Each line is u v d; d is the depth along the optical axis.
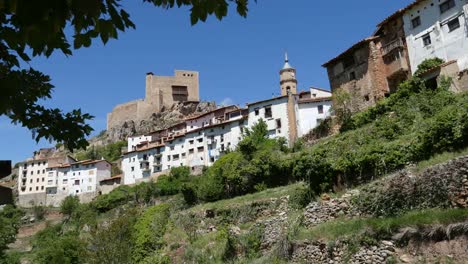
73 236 62.72
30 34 3.31
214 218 36.97
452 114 22.36
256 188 39.78
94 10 3.34
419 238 17.00
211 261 28.52
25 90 6.03
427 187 18.88
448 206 17.88
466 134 21.16
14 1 3.14
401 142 25.53
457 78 35.09
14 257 58.25
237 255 27.33
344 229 20.58
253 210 33.62
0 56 4.89
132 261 39.03
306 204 28.09
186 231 37.59
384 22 46.22
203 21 4.20
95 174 106.31
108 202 77.88
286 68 100.62
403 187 19.86
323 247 20.84
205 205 41.78
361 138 32.62
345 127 41.94
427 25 41.56
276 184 39.16
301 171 30.00
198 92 146.12
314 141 47.59
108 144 135.50
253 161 42.06
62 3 3.26
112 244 39.38
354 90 47.78
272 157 40.94
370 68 46.03
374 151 25.69
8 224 61.12
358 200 22.25
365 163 25.61
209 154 82.50
